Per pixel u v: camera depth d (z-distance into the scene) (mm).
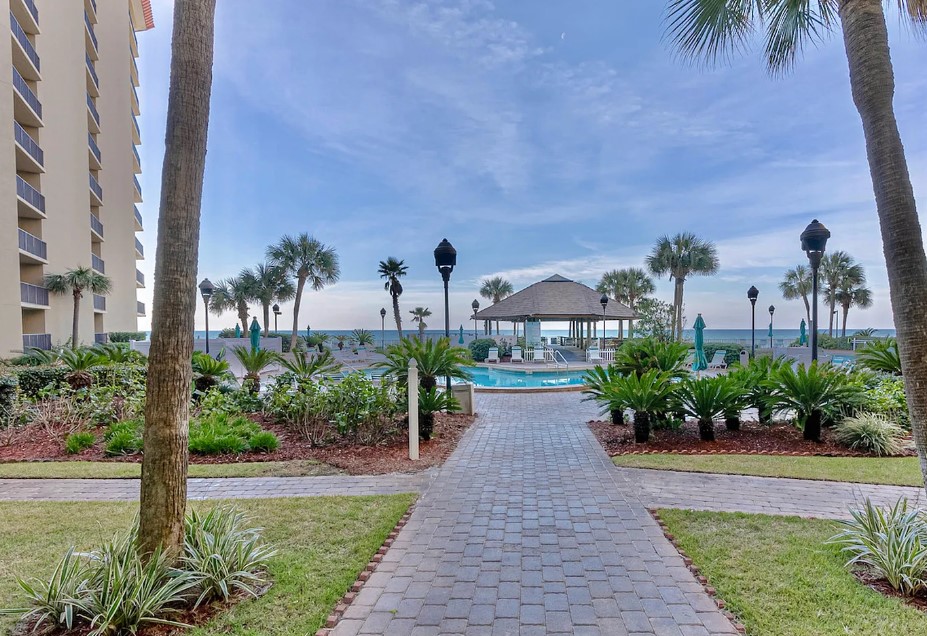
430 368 8750
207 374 10438
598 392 8758
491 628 2598
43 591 2594
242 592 2926
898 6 3826
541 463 6242
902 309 2805
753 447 6805
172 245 2801
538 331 25078
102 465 6102
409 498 4824
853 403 6965
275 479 5559
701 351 11734
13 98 16828
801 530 3859
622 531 3973
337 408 7328
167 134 2818
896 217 2824
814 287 9148
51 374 8922
